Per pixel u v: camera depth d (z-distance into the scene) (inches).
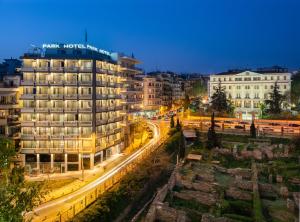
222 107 6195.9
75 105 3619.6
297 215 2030.0
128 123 4936.0
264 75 6427.2
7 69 4522.6
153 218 2057.1
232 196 2402.8
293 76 7372.1
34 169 3388.3
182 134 4379.9
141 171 2893.7
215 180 2780.5
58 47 3875.5
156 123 6195.9
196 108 7066.9
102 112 3850.9
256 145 4057.6
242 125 5319.9
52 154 3565.5
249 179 2874.0
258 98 6471.5
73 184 2994.6
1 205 936.3
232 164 3348.9
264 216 2042.3
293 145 3722.9
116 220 2132.1
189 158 3543.3
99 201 2150.6
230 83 6712.6
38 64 3587.6
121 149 4495.6
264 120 5374.0
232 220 1897.1
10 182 1012.5
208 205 2274.9
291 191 2466.8
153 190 2822.3
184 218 1937.7
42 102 3572.8
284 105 6136.8
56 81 3587.6
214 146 3954.2
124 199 2358.5
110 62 4116.6
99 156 3823.8
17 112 3688.5
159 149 3636.8
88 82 3627.0
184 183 2669.8
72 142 3587.6
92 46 4119.1
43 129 3565.5
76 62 3644.2
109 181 2930.6
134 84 5428.2
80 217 1905.8
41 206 2369.6
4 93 3580.2
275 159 3457.2
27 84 3545.8
